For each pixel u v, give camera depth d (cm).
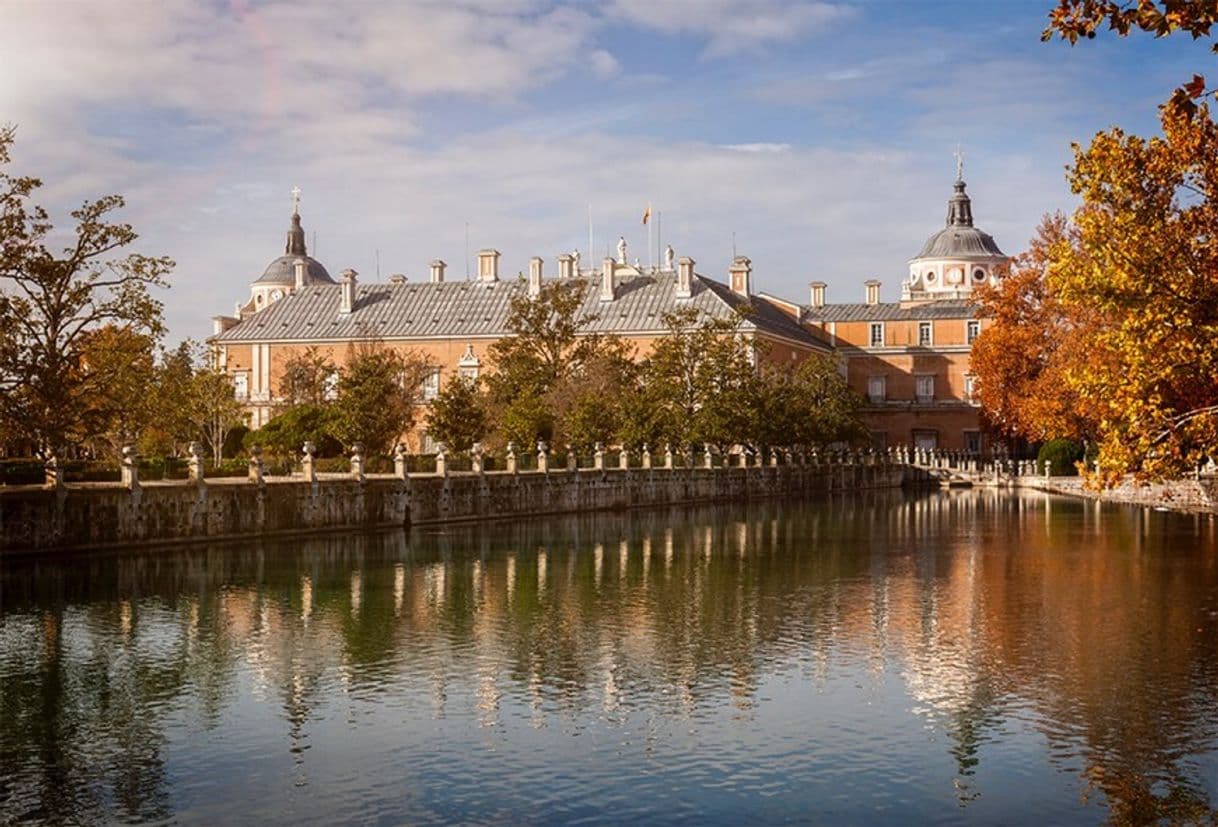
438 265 14288
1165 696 2348
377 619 3234
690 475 8881
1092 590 3712
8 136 4459
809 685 2462
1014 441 13850
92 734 2152
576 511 7638
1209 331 2514
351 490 5903
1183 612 3284
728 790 1845
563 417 8781
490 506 6906
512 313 12838
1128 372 2592
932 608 3384
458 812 1766
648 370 9781
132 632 3055
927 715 2230
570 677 2544
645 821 1727
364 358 8262
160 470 5228
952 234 16725
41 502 4453
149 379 5309
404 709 2298
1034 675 2530
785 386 10562
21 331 4616
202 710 2305
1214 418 2506
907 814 1748
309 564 4459
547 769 1945
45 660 2731
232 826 1723
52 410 4631
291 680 2531
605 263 12762
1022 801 1794
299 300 13762
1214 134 2620
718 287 13275
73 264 4734
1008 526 6294
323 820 1741
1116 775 1902
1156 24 1409
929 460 13838
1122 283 2612
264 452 7981
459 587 3834
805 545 5272
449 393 8256
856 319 15125
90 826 1728
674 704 2322
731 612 3334
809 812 1758
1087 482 2641
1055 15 1452
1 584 3869
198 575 4116
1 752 2050
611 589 3794
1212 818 1728
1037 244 9994
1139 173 2680
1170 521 6525
